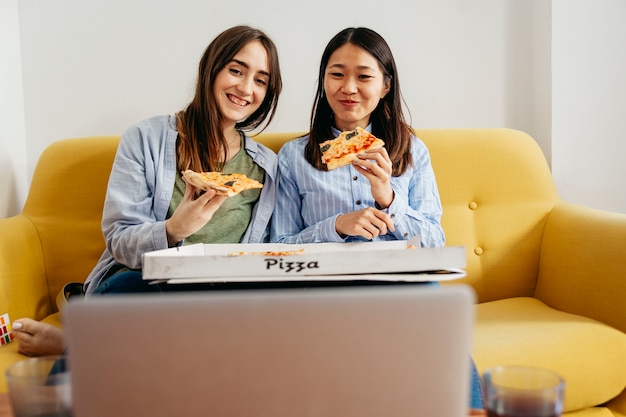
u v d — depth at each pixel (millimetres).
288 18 2369
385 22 2383
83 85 2357
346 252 1115
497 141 2115
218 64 1775
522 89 2410
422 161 1920
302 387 647
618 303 1647
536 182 2090
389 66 1848
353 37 1818
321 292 637
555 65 2301
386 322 637
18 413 745
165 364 645
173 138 1791
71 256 2020
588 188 2340
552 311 1794
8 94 2254
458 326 642
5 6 2252
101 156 2072
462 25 2391
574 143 2326
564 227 1925
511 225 2053
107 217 1697
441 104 2404
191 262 1134
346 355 641
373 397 651
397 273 1129
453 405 658
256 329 635
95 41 2346
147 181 1755
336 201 1831
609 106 2318
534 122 2414
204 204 1479
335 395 649
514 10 2389
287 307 631
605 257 1712
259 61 1796
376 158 1629
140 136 1796
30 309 1884
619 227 1704
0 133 2189
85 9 2338
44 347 1562
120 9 2340
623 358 1531
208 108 1794
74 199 2049
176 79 2363
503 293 2045
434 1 2383
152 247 1546
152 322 637
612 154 2330
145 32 2350
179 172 1769
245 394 648
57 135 2369
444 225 2047
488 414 747
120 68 2355
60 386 740
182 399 652
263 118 1950
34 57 2350
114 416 659
